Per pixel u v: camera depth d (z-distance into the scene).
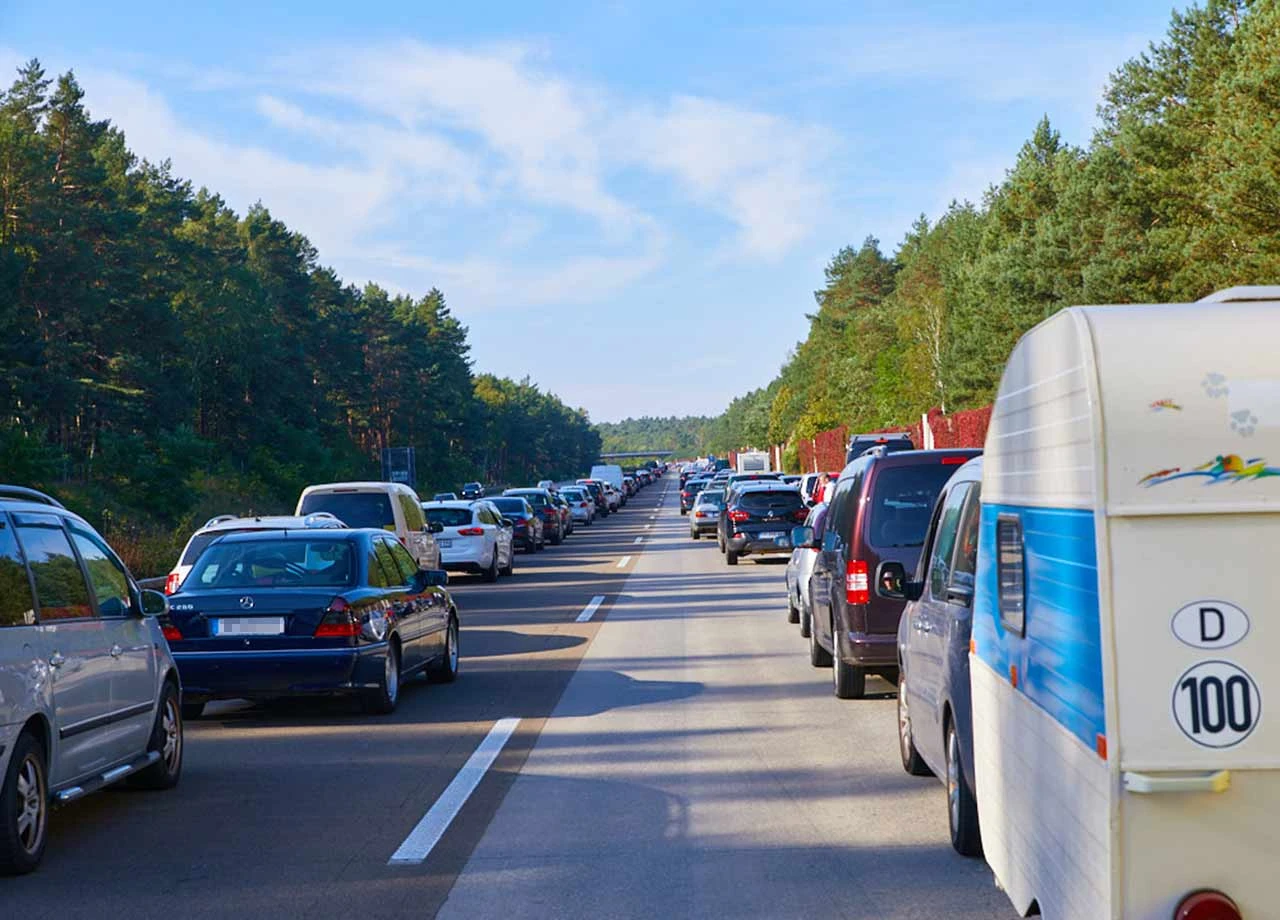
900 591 8.40
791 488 32.62
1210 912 3.90
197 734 11.23
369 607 11.81
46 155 62.03
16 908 6.22
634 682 13.51
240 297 85.00
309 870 6.81
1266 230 36.41
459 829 7.63
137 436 56.59
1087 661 4.15
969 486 7.34
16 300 57.22
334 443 100.88
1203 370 4.05
